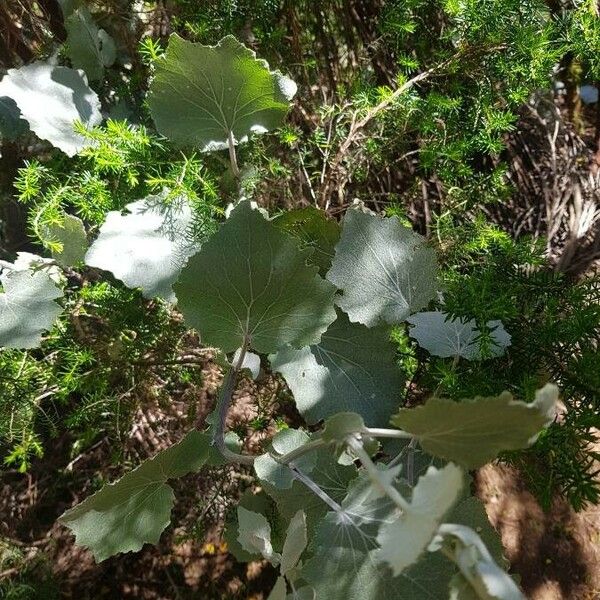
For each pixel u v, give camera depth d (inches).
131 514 15.3
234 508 22.3
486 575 8.9
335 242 17.3
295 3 22.2
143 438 23.4
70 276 21.2
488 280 16.4
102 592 25.1
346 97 22.5
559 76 32.5
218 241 12.9
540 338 15.5
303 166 21.8
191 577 25.7
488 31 19.0
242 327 13.9
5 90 18.6
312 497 14.8
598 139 32.3
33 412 20.1
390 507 12.4
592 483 13.8
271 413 22.6
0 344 16.6
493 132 21.7
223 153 21.3
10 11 22.2
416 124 20.6
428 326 16.4
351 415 11.3
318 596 12.2
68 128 19.1
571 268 28.3
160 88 16.9
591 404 15.9
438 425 10.6
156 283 16.3
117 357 20.0
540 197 30.0
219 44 15.7
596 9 21.7
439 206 25.4
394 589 12.1
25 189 18.0
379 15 23.2
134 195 19.4
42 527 24.6
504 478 30.2
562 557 29.2
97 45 21.0
